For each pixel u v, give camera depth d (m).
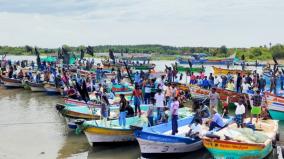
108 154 19.84
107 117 22.58
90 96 31.00
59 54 70.06
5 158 19.20
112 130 20.41
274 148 20.11
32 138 23.25
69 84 38.59
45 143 22.12
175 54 171.50
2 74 51.19
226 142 17.14
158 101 22.45
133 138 21.34
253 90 33.06
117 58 97.06
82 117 24.06
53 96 42.00
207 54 159.38
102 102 22.72
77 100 27.09
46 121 28.23
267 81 47.19
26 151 20.48
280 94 34.41
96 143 20.73
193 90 34.19
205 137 17.75
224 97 32.22
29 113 31.50
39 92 45.16
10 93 44.22
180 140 18.80
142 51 170.12
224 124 20.39
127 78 53.12
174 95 25.81
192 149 19.94
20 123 27.53
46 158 19.22
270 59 138.88
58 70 50.38
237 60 98.12
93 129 20.25
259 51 144.50
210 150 17.77
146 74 43.25
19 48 175.88
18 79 47.94
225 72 63.56
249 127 20.89
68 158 19.19
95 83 39.25
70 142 22.34
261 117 23.75
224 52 155.38
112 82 40.50
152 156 19.02
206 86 35.62
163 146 18.70
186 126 22.62
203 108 22.98
